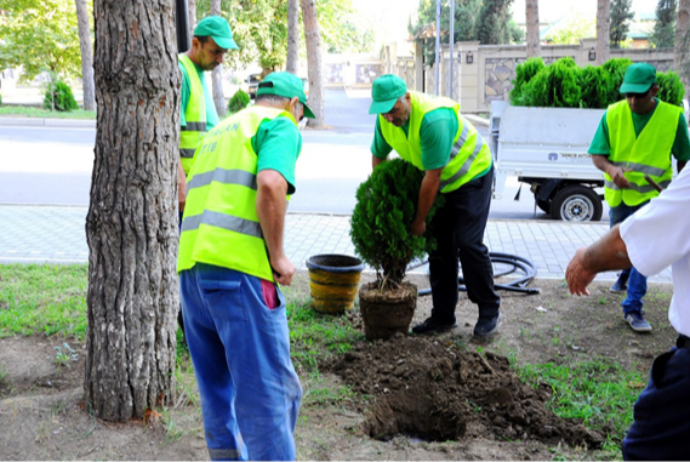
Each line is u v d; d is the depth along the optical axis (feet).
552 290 20.95
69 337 16.67
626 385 14.34
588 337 17.31
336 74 193.88
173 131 12.10
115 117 11.50
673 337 17.20
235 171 9.69
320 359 15.64
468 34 123.13
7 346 16.03
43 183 40.55
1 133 65.41
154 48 11.48
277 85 10.66
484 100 91.35
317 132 72.38
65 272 22.35
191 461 11.09
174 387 12.69
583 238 27.71
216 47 15.42
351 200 37.19
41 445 11.25
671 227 7.20
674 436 7.63
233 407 10.59
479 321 17.19
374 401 13.57
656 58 87.51
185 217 10.11
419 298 20.66
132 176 11.62
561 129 30.60
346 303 18.58
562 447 12.07
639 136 17.07
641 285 17.38
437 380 14.08
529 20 68.90
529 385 14.21
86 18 87.71
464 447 11.86
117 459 11.00
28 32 94.94
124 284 11.81
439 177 15.12
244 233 9.50
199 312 9.86
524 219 33.06
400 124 15.21
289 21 74.38
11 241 26.76
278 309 9.68
